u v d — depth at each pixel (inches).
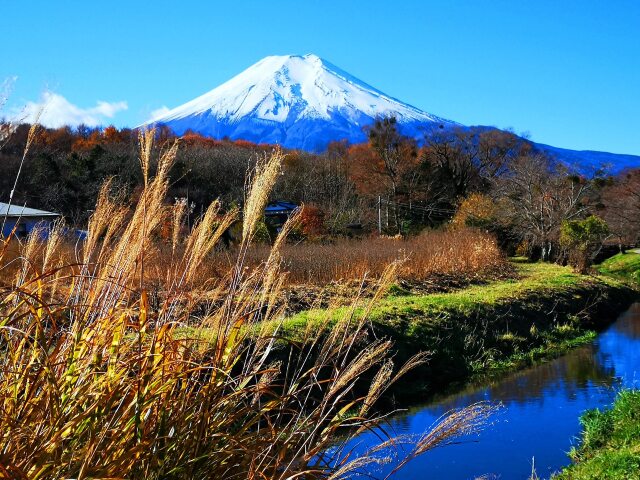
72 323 97.3
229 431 111.2
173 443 95.2
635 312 1033.5
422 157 2532.0
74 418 84.1
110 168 998.4
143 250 100.6
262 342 113.7
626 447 344.5
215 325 109.0
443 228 1945.1
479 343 642.8
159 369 94.8
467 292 863.1
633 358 647.1
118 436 89.7
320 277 722.8
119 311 98.7
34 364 90.7
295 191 1951.3
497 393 514.6
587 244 1408.7
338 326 123.1
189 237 110.3
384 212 2241.6
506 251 1913.1
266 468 101.0
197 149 1692.9
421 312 654.5
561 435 406.0
